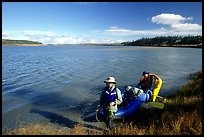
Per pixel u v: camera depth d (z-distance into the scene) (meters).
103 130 7.56
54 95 12.83
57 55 55.12
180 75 20.38
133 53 63.41
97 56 50.31
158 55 53.09
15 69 25.27
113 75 20.64
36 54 60.53
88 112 9.72
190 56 48.97
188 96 10.24
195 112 6.95
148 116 8.32
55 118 9.05
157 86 9.91
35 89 14.44
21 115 9.41
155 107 8.66
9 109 10.23
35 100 11.77
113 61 36.50
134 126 7.20
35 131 6.48
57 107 10.52
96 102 11.31
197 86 11.12
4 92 13.61
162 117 7.34
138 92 9.10
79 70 24.34
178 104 8.46
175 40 193.75
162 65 29.91
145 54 57.66
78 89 14.38
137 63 32.94
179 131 6.15
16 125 8.25
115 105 7.53
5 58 43.94
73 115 9.34
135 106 8.67
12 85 15.74
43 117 9.18
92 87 15.04
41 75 20.59
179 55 52.69
